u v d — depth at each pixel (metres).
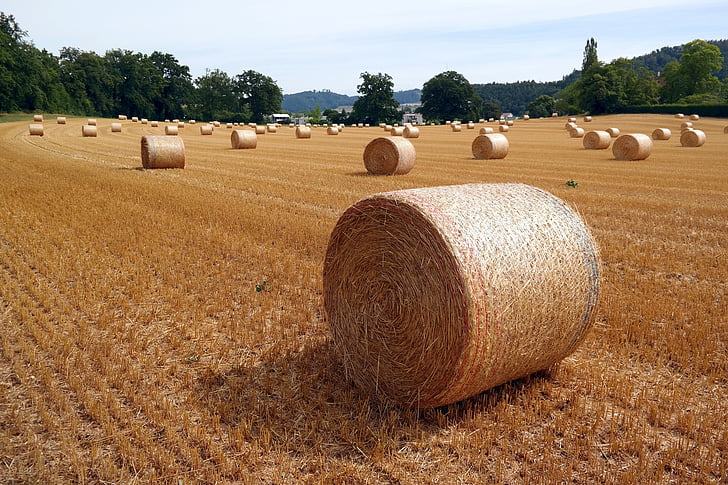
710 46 120.69
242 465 4.86
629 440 5.29
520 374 6.08
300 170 25.14
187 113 139.50
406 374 5.79
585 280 6.04
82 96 118.12
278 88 154.88
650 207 16.42
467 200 5.98
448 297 5.36
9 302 8.62
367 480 4.77
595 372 6.62
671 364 6.88
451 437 5.33
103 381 6.27
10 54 96.25
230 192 18.31
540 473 4.81
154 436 5.32
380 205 5.93
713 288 9.61
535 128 77.12
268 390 6.15
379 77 146.25
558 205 6.33
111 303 8.60
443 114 145.75
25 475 4.75
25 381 6.23
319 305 8.65
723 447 5.19
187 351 7.10
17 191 18.02
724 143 43.47
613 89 109.62
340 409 5.83
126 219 14.10
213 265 10.63
